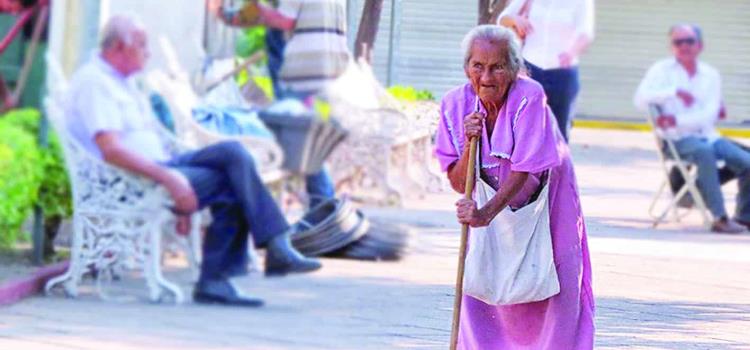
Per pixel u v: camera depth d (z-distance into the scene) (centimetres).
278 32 2783
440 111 1820
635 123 8206
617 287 2753
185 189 2273
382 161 3080
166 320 2098
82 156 2262
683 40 3788
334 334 2070
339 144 2997
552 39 3000
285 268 2389
